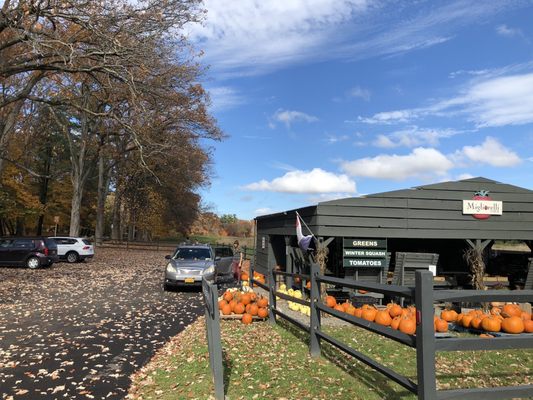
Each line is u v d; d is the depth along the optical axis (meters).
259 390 5.45
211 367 5.98
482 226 13.95
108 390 5.63
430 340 3.51
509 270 16.69
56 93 25.53
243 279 16.31
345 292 13.27
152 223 58.47
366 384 5.60
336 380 5.76
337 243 14.70
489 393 3.58
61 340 8.34
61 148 47.91
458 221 13.82
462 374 6.19
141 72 18.14
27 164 40.78
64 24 18.27
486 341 3.60
